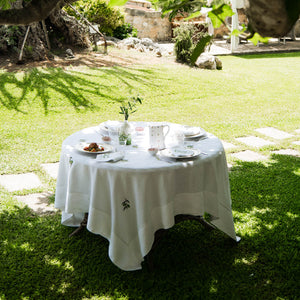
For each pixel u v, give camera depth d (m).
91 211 3.26
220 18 1.15
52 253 3.62
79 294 3.07
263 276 3.29
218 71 12.38
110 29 14.57
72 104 8.58
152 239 3.21
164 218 3.22
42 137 6.82
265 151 6.44
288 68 13.70
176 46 12.78
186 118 8.15
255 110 8.93
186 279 3.26
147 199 3.13
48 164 5.73
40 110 8.18
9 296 3.03
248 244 3.77
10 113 7.93
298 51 17.62
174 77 10.94
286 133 7.41
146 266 3.45
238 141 6.88
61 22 11.80
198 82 10.80
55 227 4.10
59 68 10.27
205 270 3.38
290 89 10.95
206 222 3.98
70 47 12.09
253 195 4.84
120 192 3.16
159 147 3.67
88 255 3.58
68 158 3.52
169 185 3.20
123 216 3.18
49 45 11.46
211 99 9.68
